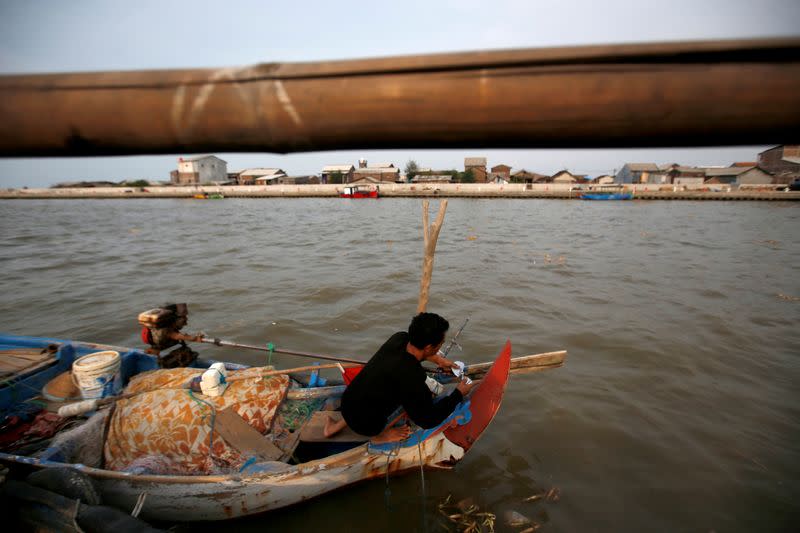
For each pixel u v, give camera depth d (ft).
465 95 2.21
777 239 58.65
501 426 15.74
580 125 2.19
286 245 54.75
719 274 37.40
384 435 12.25
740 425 15.72
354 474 12.04
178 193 184.03
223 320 26.22
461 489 12.86
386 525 11.71
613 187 165.68
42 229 73.41
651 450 14.44
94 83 2.42
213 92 2.39
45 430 13.09
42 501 9.50
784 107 1.99
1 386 13.93
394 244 54.70
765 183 171.63
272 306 28.86
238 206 134.31
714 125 2.11
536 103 2.16
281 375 13.67
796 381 18.79
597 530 11.48
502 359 14.24
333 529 11.60
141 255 47.83
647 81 2.05
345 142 2.54
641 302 29.35
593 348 22.00
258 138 2.51
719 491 12.71
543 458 14.15
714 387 18.28
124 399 12.46
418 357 10.75
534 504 12.34
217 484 10.68
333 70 2.31
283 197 177.37
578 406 16.84
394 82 2.26
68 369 15.85
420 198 164.86
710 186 160.15
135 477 10.62
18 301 30.25
